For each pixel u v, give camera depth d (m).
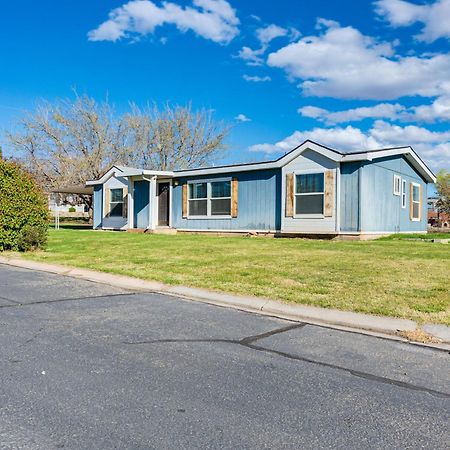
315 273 8.29
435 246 12.98
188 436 2.74
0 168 12.47
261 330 5.14
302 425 2.91
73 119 33.81
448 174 43.59
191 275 8.30
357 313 5.65
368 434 2.81
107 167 34.44
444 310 5.67
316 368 3.96
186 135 37.66
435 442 2.72
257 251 11.81
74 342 4.57
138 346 4.48
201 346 4.53
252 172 18.02
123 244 13.88
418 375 3.82
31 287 7.64
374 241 14.70
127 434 2.75
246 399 3.29
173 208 20.62
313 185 16.08
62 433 2.75
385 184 16.80
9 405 3.12
